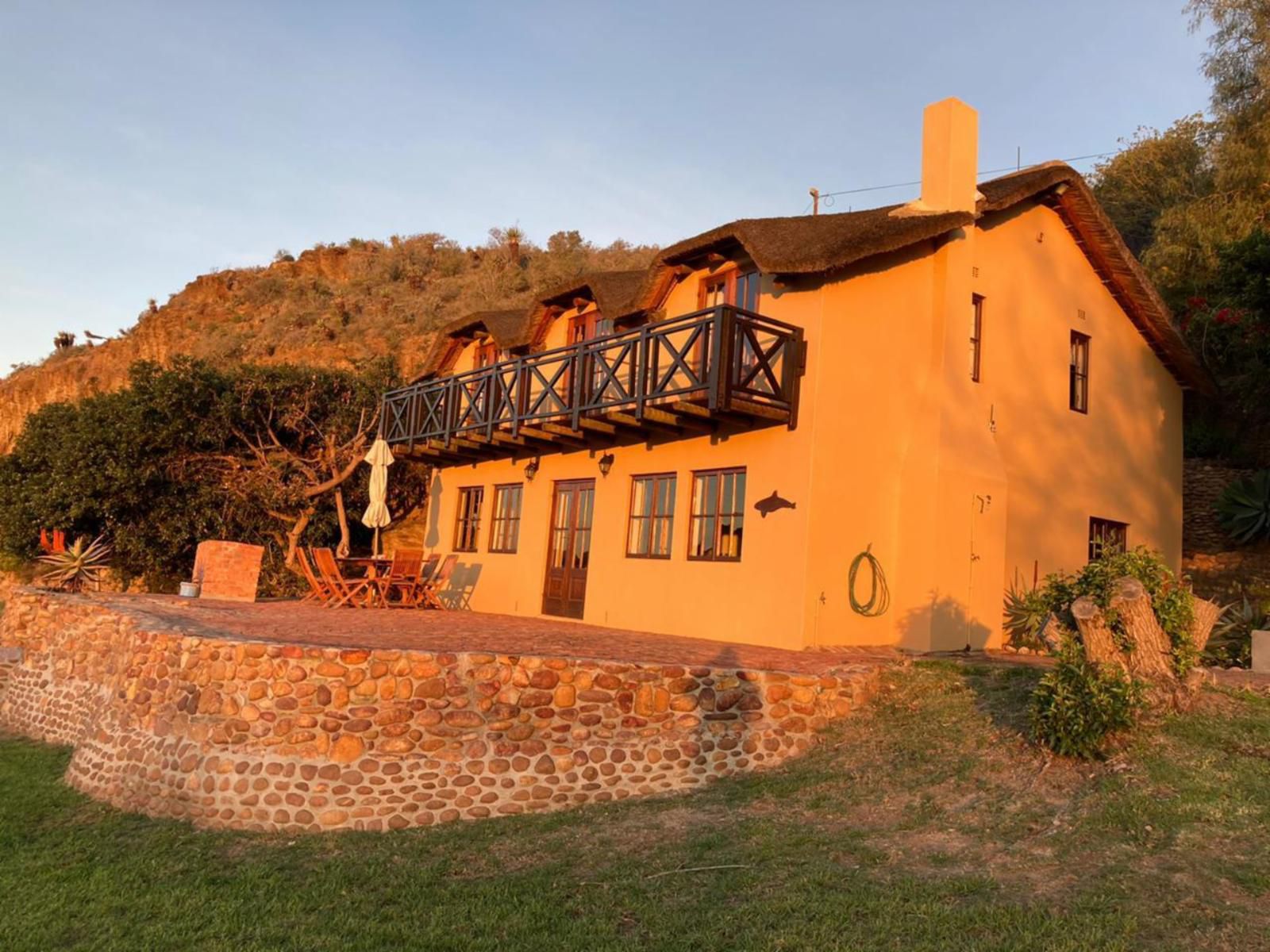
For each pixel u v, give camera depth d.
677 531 12.54
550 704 7.55
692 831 6.55
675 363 11.11
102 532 19.31
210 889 5.88
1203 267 16.89
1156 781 5.91
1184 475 16.80
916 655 10.51
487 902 5.49
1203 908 4.38
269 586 20.05
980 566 11.45
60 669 11.79
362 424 20.33
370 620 11.64
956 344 11.77
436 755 7.24
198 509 20.03
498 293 36.88
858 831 6.11
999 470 11.88
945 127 11.88
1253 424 16.25
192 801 7.27
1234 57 17.53
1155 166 22.47
